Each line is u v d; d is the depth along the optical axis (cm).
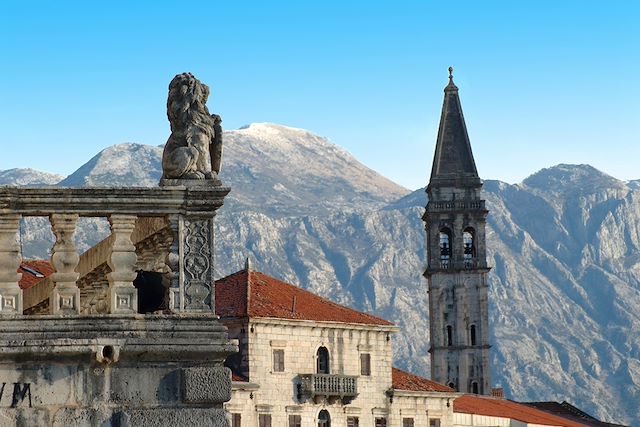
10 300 2650
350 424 14262
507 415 16962
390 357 14712
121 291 2684
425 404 14988
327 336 14100
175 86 2783
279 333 13675
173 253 2705
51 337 2642
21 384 2627
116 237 2694
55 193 2669
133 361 2667
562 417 19725
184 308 2702
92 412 2642
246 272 14150
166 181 2733
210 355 2686
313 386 13800
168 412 2661
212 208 2719
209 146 2786
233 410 13175
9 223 2658
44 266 6494
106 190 2686
